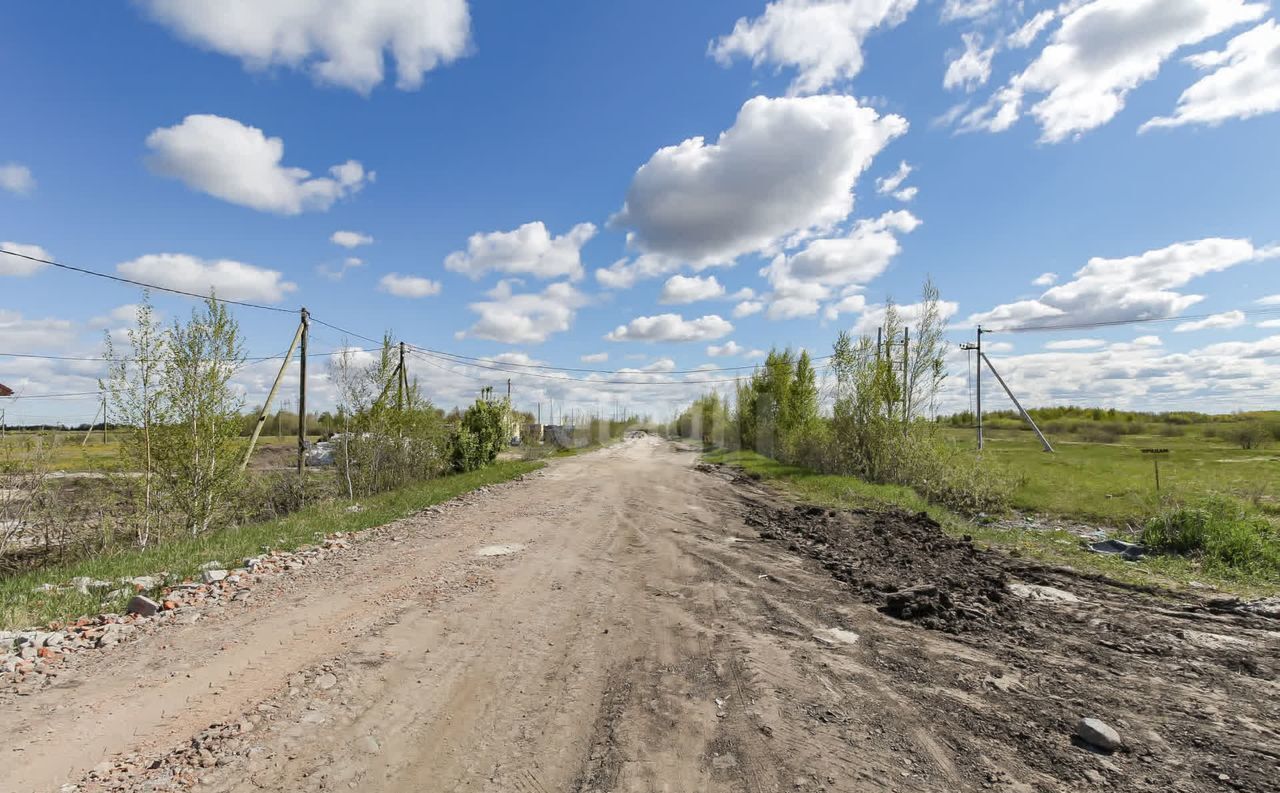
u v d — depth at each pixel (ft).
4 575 30.58
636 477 66.49
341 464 56.90
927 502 52.37
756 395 104.42
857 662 15.99
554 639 17.66
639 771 10.83
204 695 13.83
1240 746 11.58
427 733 12.19
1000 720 12.69
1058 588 24.63
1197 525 32.32
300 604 20.84
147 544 34.76
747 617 19.86
